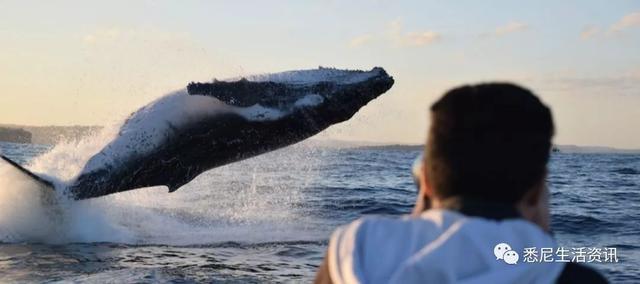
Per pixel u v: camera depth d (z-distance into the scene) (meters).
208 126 11.30
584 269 1.94
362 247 1.94
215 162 11.62
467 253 1.81
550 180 33.47
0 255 9.61
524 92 2.02
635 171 47.28
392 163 49.97
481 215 1.92
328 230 13.24
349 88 11.32
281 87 11.20
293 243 11.30
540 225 2.12
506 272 1.77
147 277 8.14
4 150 56.38
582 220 15.69
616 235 13.41
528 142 1.93
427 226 1.90
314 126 11.45
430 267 1.78
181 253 10.17
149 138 11.37
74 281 7.83
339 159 60.97
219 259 9.67
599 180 34.41
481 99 1.98
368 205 18.58
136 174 11.45
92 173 11.33
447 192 1.99
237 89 10.93
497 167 1.92
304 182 27.41
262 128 11.23
